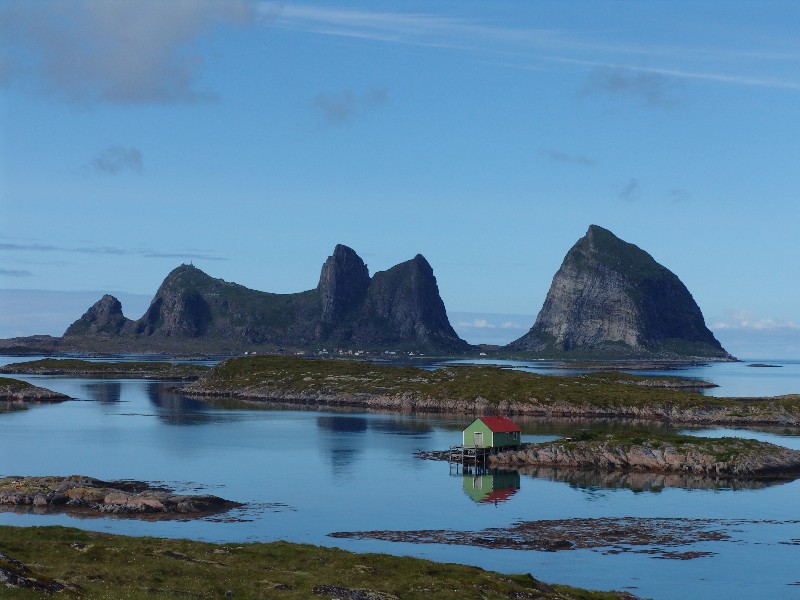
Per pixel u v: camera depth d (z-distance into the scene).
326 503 106.00
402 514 100.06
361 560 68.75
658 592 70.69
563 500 108.69
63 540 68.75
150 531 87.81
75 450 151.88
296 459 143.25
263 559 68.06
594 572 76.12
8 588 50.12
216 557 67.69
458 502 107.19
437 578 64.38
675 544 86.06
